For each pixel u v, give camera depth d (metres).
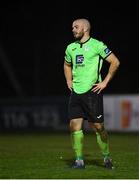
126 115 67.56
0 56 94.00
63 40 96.75
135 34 98.12
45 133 67.44
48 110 73.25
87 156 34.34
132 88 89.75
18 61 95.12
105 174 24.84
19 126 74.62
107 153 27.08
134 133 65.31
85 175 24.47
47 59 92.69
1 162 30.53
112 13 101.12
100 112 26.39
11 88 92.62
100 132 26.70
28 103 74.25
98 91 26.27
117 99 68.12
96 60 26.28
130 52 96.62
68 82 27.38
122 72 92.75
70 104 26.72
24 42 97.25
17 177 23.97
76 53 26.38
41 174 24.89
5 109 75.19
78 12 101.00
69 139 55.56
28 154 36.16
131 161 31.12
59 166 28.31
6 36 99.31
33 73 92.06
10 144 48.09
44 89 89.56
